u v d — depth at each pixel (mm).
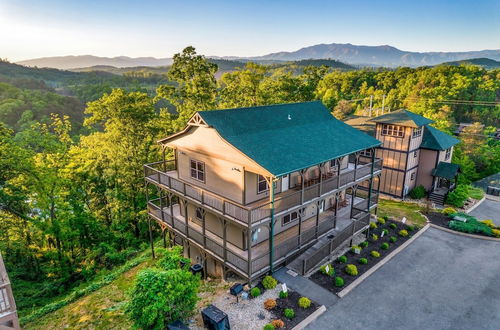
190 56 36469
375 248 21234
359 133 23953
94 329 15867
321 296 16219
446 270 18922
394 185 31453
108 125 32500
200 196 18109
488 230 23062
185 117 35500
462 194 28953
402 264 19531
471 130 46625
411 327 14438
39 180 25734
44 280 27859
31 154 26188
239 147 16484
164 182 21219
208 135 18188
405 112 30828
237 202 17484
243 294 16047
